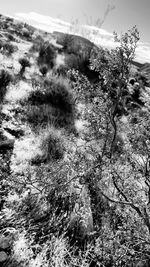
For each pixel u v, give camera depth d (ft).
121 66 9.05
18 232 8.32
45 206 9.87
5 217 8.78
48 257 8.31
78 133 16.62
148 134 8.88
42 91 20.49
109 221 10.41
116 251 8.66
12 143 13.10
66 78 25.68
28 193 9.85
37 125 15.99
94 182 9.07
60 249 8.46
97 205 10.87
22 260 7.55
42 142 14.08
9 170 11.18
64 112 19.38
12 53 34.35
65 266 8.10
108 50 8.96
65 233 9.05
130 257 8.48
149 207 8.71
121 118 14.25
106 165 9.11
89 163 9.19
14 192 9.93
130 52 8.77
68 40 50.96
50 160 13.03
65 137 15.37
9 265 7.16
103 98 9.83
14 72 25.46
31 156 12.91
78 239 9.32
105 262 8.74
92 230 9.64
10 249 7.68
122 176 9.75
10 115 16.38
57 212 10.09
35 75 26.37
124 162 10.30
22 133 14.84
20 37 51.21
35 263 7.66
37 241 8.71
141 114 10.17
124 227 8.70
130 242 8.47
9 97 19.01
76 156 9.65
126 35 8.64
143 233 8.82
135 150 9.32
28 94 20.17
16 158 12.37
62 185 10.03
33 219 9.23
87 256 8.87
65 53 45.57
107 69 9.29
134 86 33.96
